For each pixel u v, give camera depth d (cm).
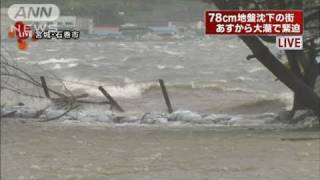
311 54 8638
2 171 4669
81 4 9019
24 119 8669
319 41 8731
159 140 6341
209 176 4347
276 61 8231
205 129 7631
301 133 6869
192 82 18725
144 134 6950
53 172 4631
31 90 10769
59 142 6203
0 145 5959
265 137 6450
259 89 17038
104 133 7019
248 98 14000
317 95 8612
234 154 5297
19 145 5944
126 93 15325
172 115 9262
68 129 7400
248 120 9162
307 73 8725
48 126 7762
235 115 10119
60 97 10669
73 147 5859
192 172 4519
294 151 5334
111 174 4519
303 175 4297
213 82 19225
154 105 12706
